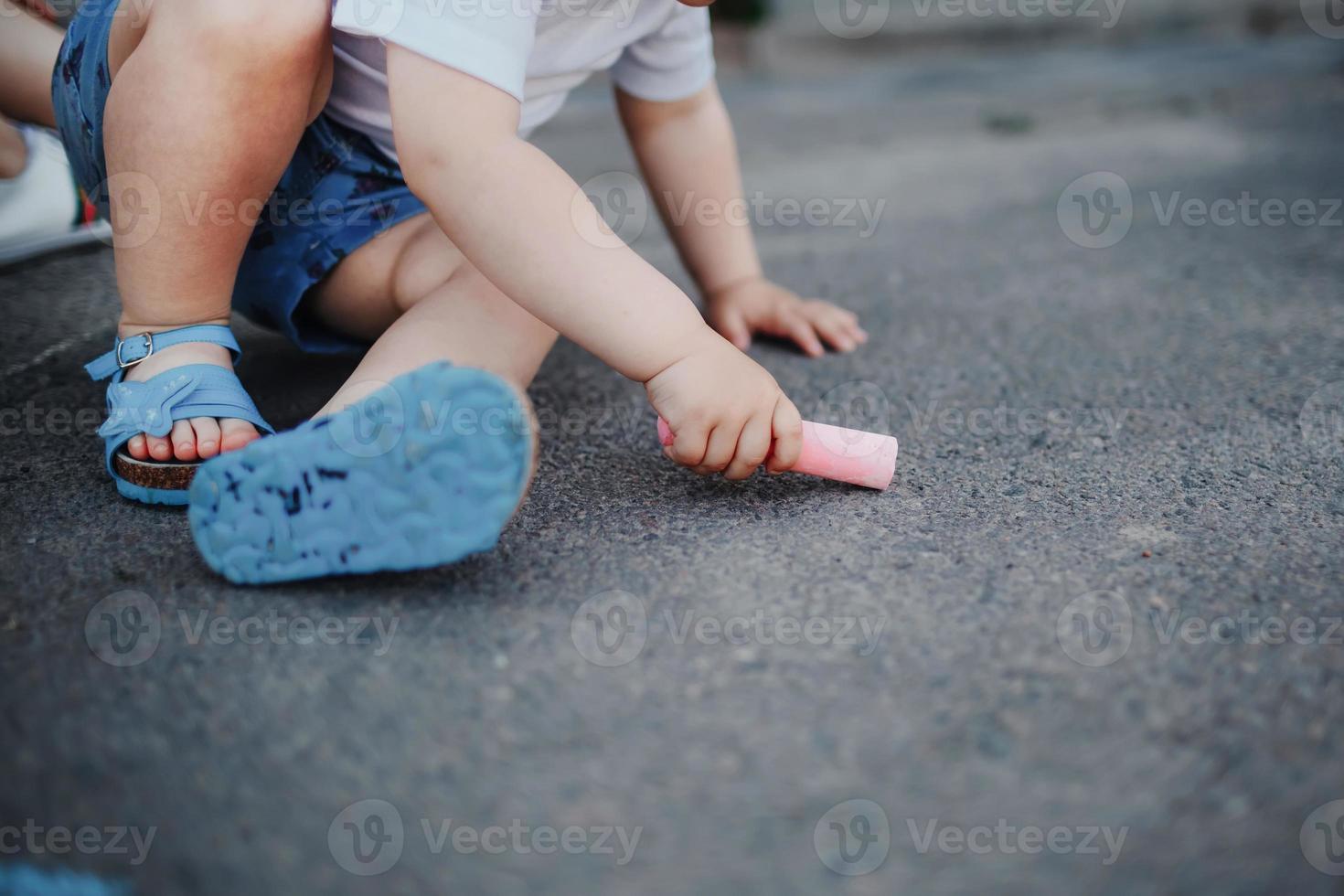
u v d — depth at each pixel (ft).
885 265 6.52
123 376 3.42
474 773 2.14
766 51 17.33
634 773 2.15
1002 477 3.54
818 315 5.05
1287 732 2.26
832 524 3.16
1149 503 3.35
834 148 10.81
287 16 3.10
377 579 2.82
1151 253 6.72
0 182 5.41
